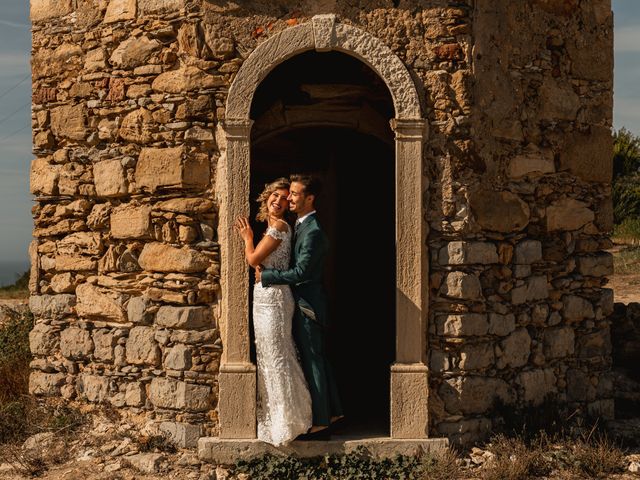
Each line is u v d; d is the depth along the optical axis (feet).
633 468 19.04
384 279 28.63
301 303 19.04
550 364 21.56
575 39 22.11
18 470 18.93
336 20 19.33
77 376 21.81
